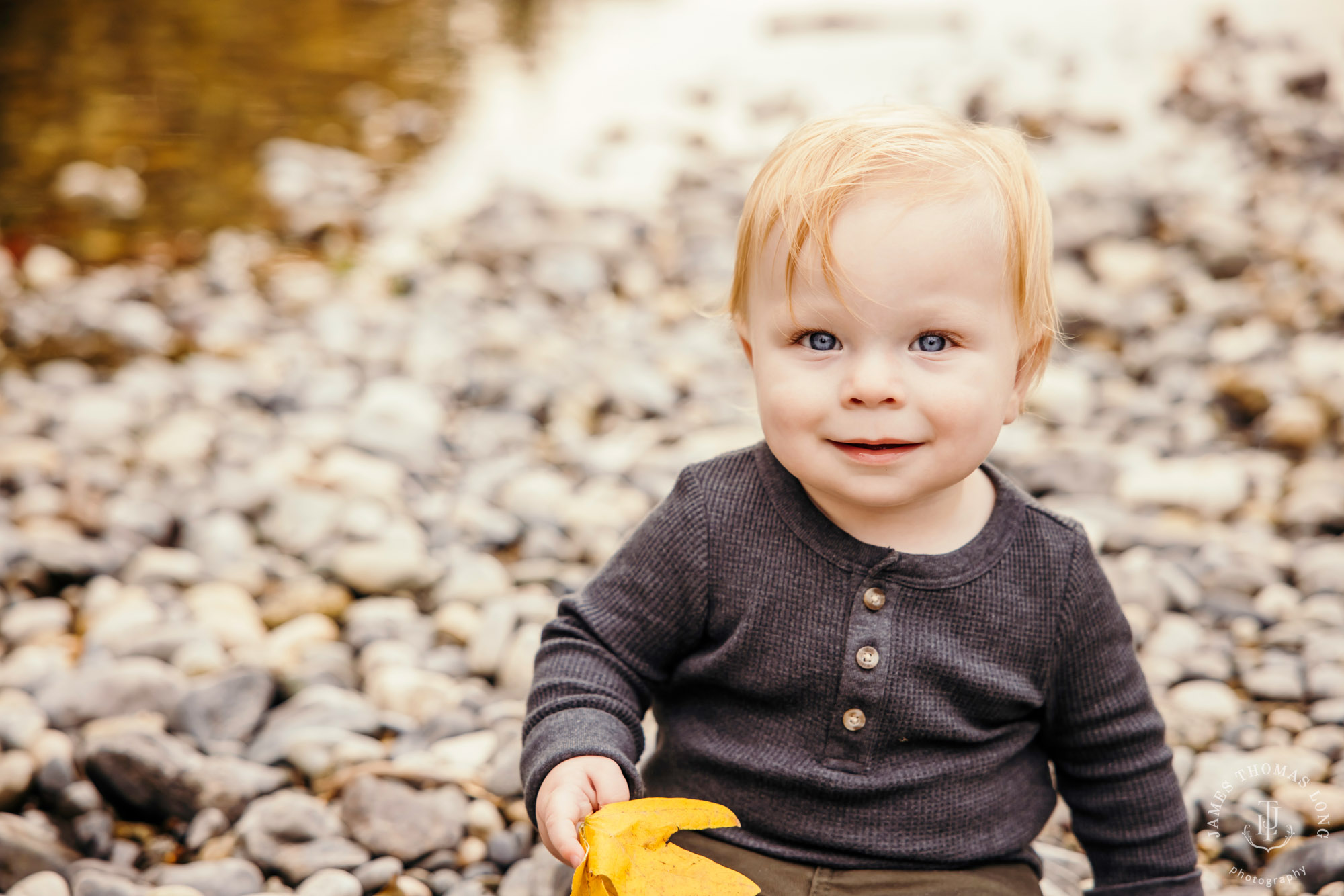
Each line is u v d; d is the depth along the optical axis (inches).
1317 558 101.0
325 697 82.9
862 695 49.8
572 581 101.7
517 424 133.7
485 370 144.9
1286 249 166.9
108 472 117.8
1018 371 53.3
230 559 105.1
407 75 301.3
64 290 165.9
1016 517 52.7
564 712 52.2
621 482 120.6
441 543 107.6
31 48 295.9
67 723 79.3
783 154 51.1
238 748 79.9
